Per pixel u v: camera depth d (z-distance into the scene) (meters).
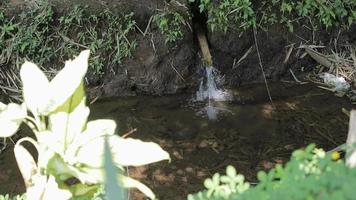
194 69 5.46
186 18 5.34
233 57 5.50
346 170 1.43
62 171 2.28
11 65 5.16
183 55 5.39
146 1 5.33
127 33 5.26
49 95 2.37
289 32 5.52
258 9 5.42
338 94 5.28
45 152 2.35
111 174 1.29
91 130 2.40
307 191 1.39
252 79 5.59
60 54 5.18
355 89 5.35
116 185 1.29
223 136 4.70
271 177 1.65
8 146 4.52
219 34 5.39
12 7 5.10
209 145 4.57
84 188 2.46
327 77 5.54
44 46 5.14
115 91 5.32
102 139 2.29
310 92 5.35
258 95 5.36
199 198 1.82
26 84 2.42
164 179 4.14
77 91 2.44
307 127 4.77
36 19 5.09
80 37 5.19
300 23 5.53
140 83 5.36
